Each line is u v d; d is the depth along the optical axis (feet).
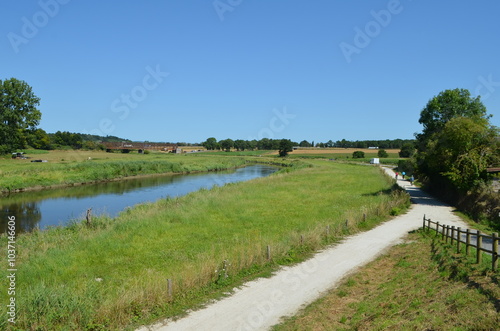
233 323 37.78
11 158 263.90
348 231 76.23
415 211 102.27
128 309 39.37
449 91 161.79
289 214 97.50
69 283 49.47
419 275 45.42
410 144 450.71
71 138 428.97
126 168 228.84
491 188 98.99
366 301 41.37
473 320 28.78
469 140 106.11
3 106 233.96
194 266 52.90
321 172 244.01
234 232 78.18
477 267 40.40
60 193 153.28
